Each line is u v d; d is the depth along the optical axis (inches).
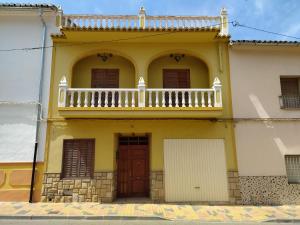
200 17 459.8
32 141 418.3
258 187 413.7
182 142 425.4
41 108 428.1
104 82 463.5
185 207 375.9
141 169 449.7
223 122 431.8
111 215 320.8
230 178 415.2
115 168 428.5
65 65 444.1
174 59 475.2
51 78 439.2
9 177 407.2
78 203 392.2
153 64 472.4
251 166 420.2
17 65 442.9
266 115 437.4
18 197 401.1
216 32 428.1
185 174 416.2
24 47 449.4
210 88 440.1
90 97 450.3
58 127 423.5
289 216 327.0
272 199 409.7
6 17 459.8
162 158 419.8
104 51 456.4
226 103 438.6
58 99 414.6
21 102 428.8
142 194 441.4
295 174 426.9
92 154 420.2
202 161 420.8
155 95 436.1
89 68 466.6
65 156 418.9
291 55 462.6
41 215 319.9
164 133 426.9
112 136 423.8
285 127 434.6
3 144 416.8
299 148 428.1
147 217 316.2
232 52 458.0
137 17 451.2
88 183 407.2
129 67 469.1
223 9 466.3
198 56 460.8
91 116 409.4
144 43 453.1
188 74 472.1
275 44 446.9
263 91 445.7
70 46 450.0
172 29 419.8
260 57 458.6
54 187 404.8
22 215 319.3
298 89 461.1
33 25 459.5
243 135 430.0
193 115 410.9
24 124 423.5
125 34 429.4
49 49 451.2
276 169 420.2
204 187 412.8
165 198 407.8
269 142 428.8
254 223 302.0
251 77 449.7
